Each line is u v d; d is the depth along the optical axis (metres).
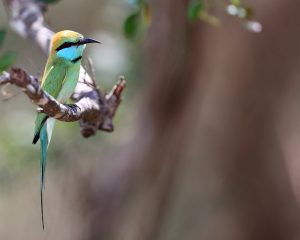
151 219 14.34
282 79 14.67
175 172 14.59
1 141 12.92
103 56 13.08
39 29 8.84
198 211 17.45
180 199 17.44
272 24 14.26
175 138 13.32
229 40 13.68
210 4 8.96
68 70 7.78
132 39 9.43
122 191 13.36
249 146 15.41
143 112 13.17
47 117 7.39
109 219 13.39
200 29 12.59
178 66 12.68
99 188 13.34
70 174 13.70
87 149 13.31
